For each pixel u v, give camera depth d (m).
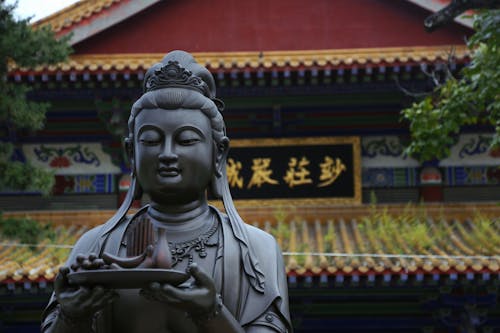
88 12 20.09
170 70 4.72
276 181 20.06
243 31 20.67
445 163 20.38
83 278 3.87
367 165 20.53
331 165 20.11
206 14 20.75
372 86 19.42
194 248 4.67
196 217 4.80
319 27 20.67
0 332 17.11
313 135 20.56
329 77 18.88
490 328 17.47
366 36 20.56
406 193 20.39
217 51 20.55
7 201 20.38
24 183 14.66
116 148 20.55
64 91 19.45
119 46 20.39
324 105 20.23
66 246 16.17
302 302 16.94
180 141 4.61
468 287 16.12
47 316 4.62
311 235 18.38
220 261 4.62
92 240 4.84
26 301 16.66
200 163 4.65
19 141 20.58
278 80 18.91
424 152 13.61
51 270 14.62
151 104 4.64
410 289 16.59
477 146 20.44
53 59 15.04
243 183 20.09
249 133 20.41
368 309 17.72
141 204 19.44
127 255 4.25
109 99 19.58
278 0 20.83
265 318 4.53
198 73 4.90
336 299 17.55
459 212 19.08
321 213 19.34
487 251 15.71
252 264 4.66
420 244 16.11
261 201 20.00
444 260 14.78
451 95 13.34
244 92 19.53
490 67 12.52
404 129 20.47
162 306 4.42
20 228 14.96
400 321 17.77
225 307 4.20
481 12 12.52
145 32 20.56
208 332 4.10
